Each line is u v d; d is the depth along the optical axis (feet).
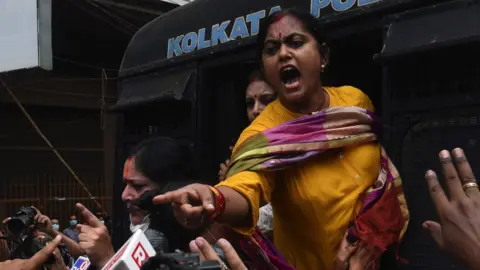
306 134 5.97
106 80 31.78
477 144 6.56
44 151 34.88
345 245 6.00
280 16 6.31
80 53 28.76
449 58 6.86
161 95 11.28
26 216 9.36
